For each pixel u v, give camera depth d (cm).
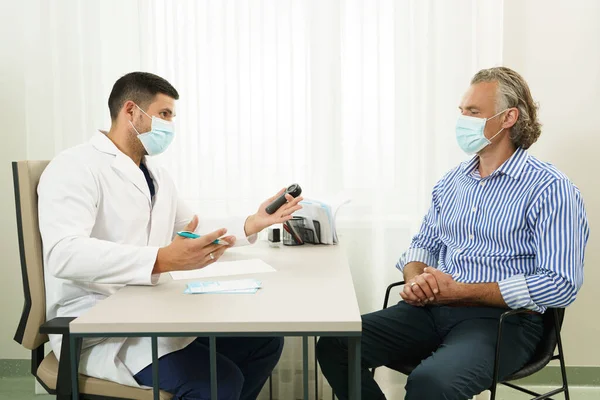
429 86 250
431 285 180
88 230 166
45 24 257
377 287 262
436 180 254
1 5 268
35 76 260
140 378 155
